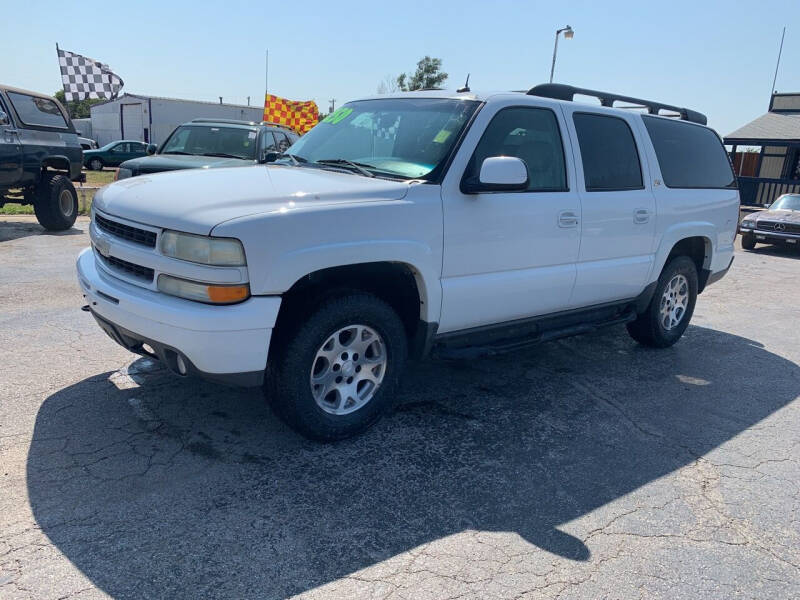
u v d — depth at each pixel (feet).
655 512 10.61
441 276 12.62
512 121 13.92
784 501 11.19
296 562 8.75
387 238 11.57
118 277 11.53
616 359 18.69
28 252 28.53
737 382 17.29
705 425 14.30
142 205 11.19
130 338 11.38
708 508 10.84
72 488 10.08
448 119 13.42
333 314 11.29
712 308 26.78
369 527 9.66
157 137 125.08
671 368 18.16
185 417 12.74
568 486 11.28
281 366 11.13
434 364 17.12
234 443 11.87
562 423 13.91
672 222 18.10
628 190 16.65
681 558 9.41
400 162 13.09
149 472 10.69
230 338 10.18
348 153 14.17
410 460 11.78
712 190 19.90
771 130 77.92
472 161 12.91
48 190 34.32
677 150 18.74
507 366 17.39
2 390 13.46
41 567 8.29
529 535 9.75
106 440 11.64
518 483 11.25
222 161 32.42
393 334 12.31
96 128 136.36
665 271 18.81
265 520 9.62
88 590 7.96
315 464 11.36
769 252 47.55
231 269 10.08
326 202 11.10
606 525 10.14
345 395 12.12
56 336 16.96
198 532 9.23
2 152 30.94
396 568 8.77
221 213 10.30
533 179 14.32
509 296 13.96
